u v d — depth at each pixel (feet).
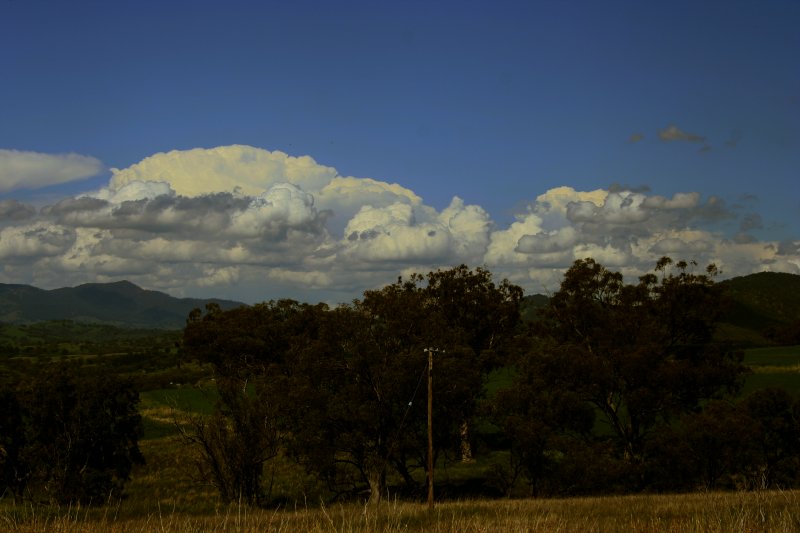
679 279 181.68
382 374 136.56
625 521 49.21
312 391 134.21
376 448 139.23
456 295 208.64
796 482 135.64
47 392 127.75
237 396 137.08
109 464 134.51
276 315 240.32
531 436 137.18
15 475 128.57
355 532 43.78
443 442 150.51
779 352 348.38
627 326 176.24
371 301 153.17
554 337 191.01
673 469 141.38
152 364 511.81
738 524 38.52
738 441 134.72
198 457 165.07
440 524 48.57
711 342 184.24
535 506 79.97
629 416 169.17
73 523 49.73
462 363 142.41
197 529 48.60
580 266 189.16
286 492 150.00
